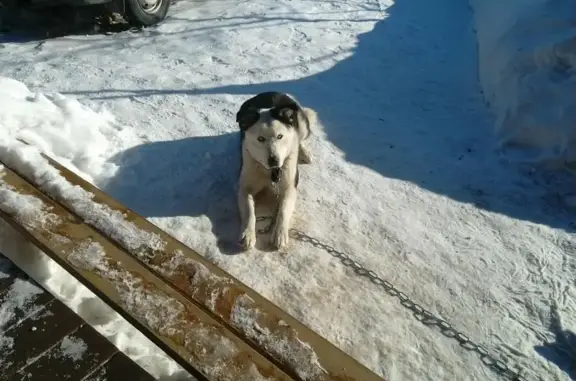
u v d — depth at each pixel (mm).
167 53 2941
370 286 1642
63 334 1173
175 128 2330
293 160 1887
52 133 2068
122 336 1381
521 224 1875
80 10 3295
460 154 2213
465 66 2807
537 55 2162
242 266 1698
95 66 2801
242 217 1823
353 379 988
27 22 3336
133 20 3189
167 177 2062
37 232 1298
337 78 2705
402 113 2465
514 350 1465
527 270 1699
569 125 2006
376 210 1939
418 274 1689
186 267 1208
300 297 1603
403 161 2182
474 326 1531
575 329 1510
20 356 1126
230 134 2299
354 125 2379
